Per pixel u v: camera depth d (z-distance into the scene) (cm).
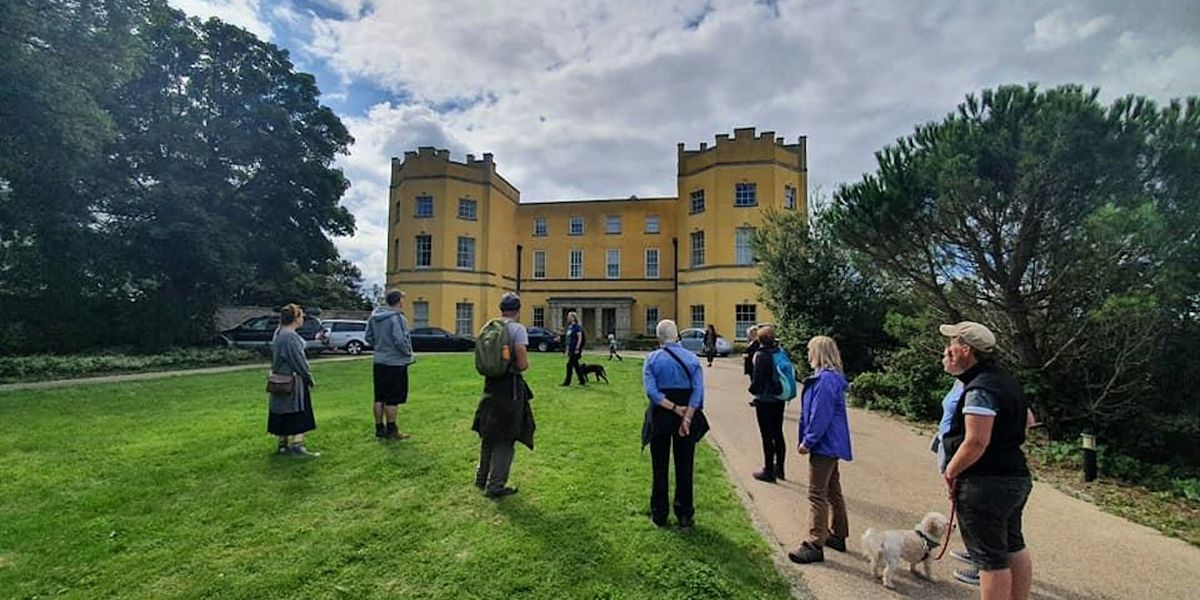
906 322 1070
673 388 449
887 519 506
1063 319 861
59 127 1302
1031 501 599
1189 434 794
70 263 1912
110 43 1397
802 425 424
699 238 3388
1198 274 741
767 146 3167
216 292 2306
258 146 2266
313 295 4062
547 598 343
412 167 3572
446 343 2945
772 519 500
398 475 566
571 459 650
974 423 284
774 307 1875
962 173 821
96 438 711
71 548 392
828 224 1149
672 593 352
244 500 489
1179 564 427
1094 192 775
